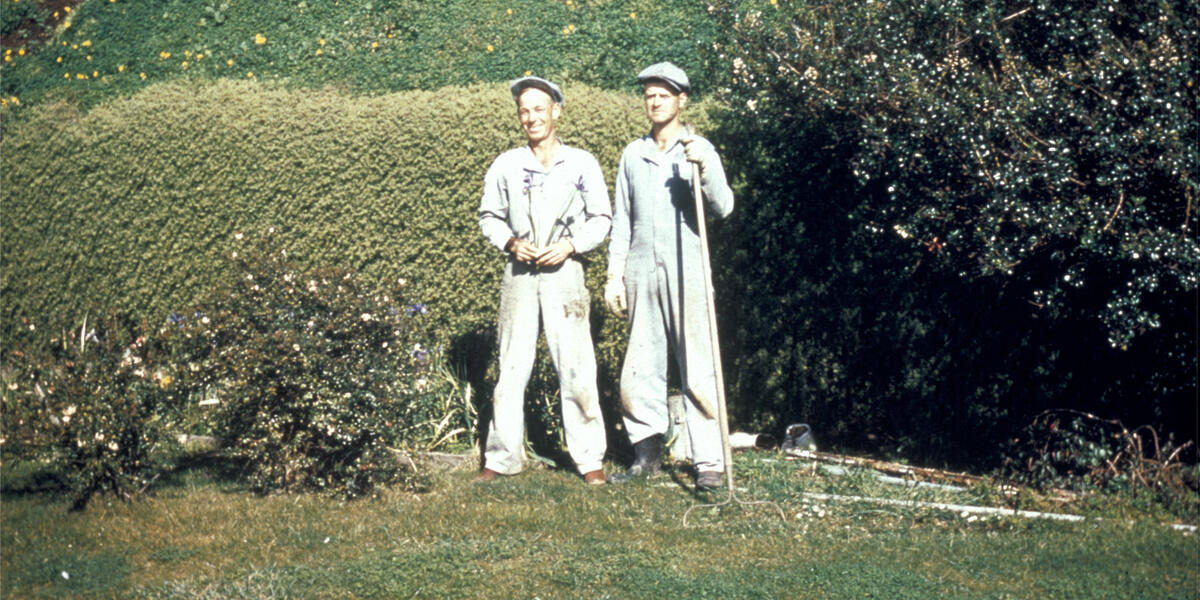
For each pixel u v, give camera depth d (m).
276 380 5.78
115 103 8.90
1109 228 5.14
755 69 6.28
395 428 5.95
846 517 5.39
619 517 5.38
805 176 6.55
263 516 5.44
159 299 8.70
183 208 8.53
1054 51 5.50
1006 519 5.21
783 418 6.82
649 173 6.04
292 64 11.66
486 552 4.80
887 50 5.71
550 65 10.77
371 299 6.02
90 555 4.91
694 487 5.94
